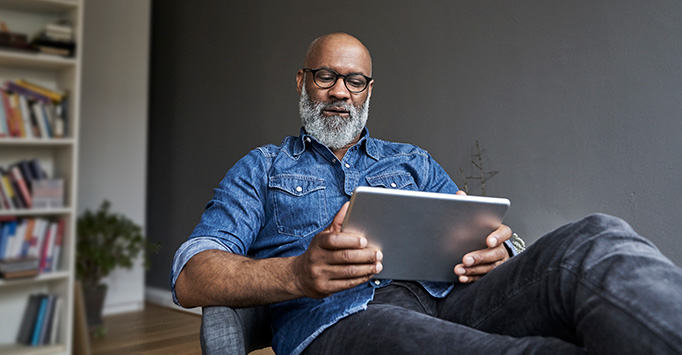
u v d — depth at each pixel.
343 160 1.43
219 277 1.08
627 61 2.13
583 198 2.23
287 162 1.40
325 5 3.03
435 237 1.08
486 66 2.49
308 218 1.33
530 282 1.02
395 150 1.53
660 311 0.75
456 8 2.59
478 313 1.13
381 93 2.85
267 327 1.32
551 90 2.32
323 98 1.44
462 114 2.56
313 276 1.00
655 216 2.06
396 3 2.78
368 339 1.04
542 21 2.34
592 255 0.89
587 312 0.82
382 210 0.99
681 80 2.01
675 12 2.03
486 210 1.07
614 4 2.16
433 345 0.95
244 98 3.35
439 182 1.56
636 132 2.11
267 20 3.26
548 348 0.84
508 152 2.43
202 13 3.48
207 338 1.02
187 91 3.38
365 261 1.00
